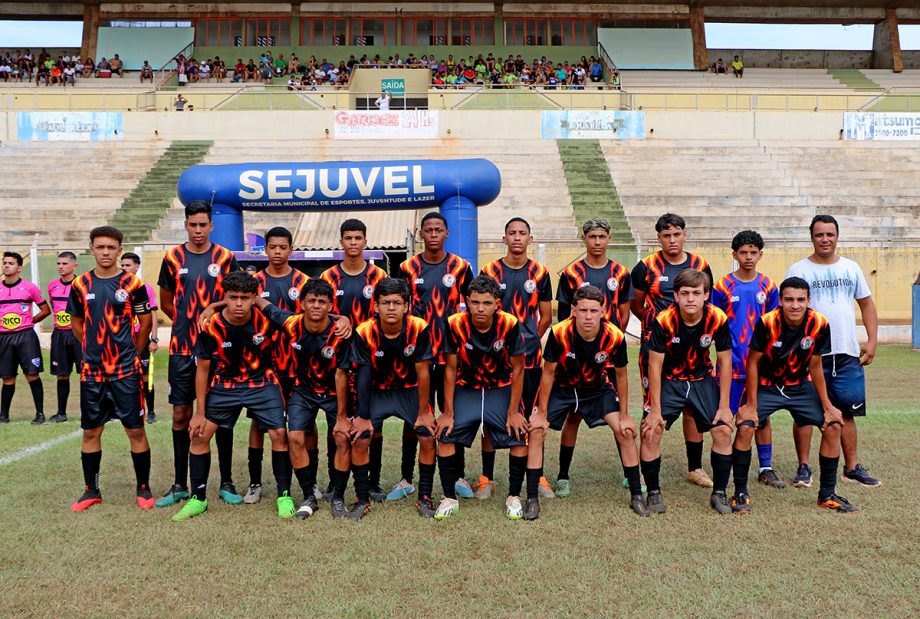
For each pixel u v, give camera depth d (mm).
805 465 5121
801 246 17000
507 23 32969
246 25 32625
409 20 32812
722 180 21516
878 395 8523
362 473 4520
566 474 5035
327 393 4730
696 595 3268
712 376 4812
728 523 4254
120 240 4727
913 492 4770
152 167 21734
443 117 23859
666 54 32594
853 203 20547
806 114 24219
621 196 20500
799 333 4559
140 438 4699
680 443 6379
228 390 4566
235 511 4578
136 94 24719
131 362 4680
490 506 4680
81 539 4000
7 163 21672
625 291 5293
